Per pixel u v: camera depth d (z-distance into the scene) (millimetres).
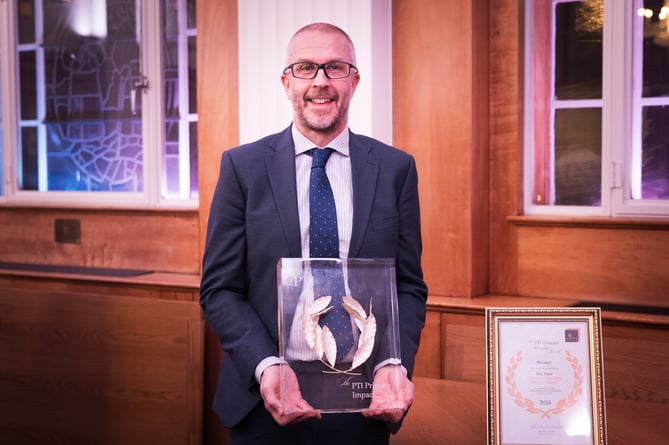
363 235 1583
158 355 3113
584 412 1348
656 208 2910
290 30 3072
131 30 3842
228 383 1616
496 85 3131
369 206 1604
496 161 3158
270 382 1417
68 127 4047
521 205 3174
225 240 1633
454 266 3057
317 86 1558
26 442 3377
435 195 3068
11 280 3785
